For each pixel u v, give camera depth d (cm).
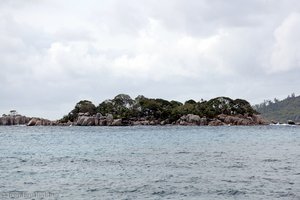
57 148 7394
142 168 4234
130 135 12131
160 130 15850
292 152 6162
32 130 16988
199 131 14825
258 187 3055
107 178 3553
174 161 4888
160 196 2783
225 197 2731
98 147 7538
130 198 2722
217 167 4278
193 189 3006
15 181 3412
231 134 12556
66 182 3350
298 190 2923
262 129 17162
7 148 7469
